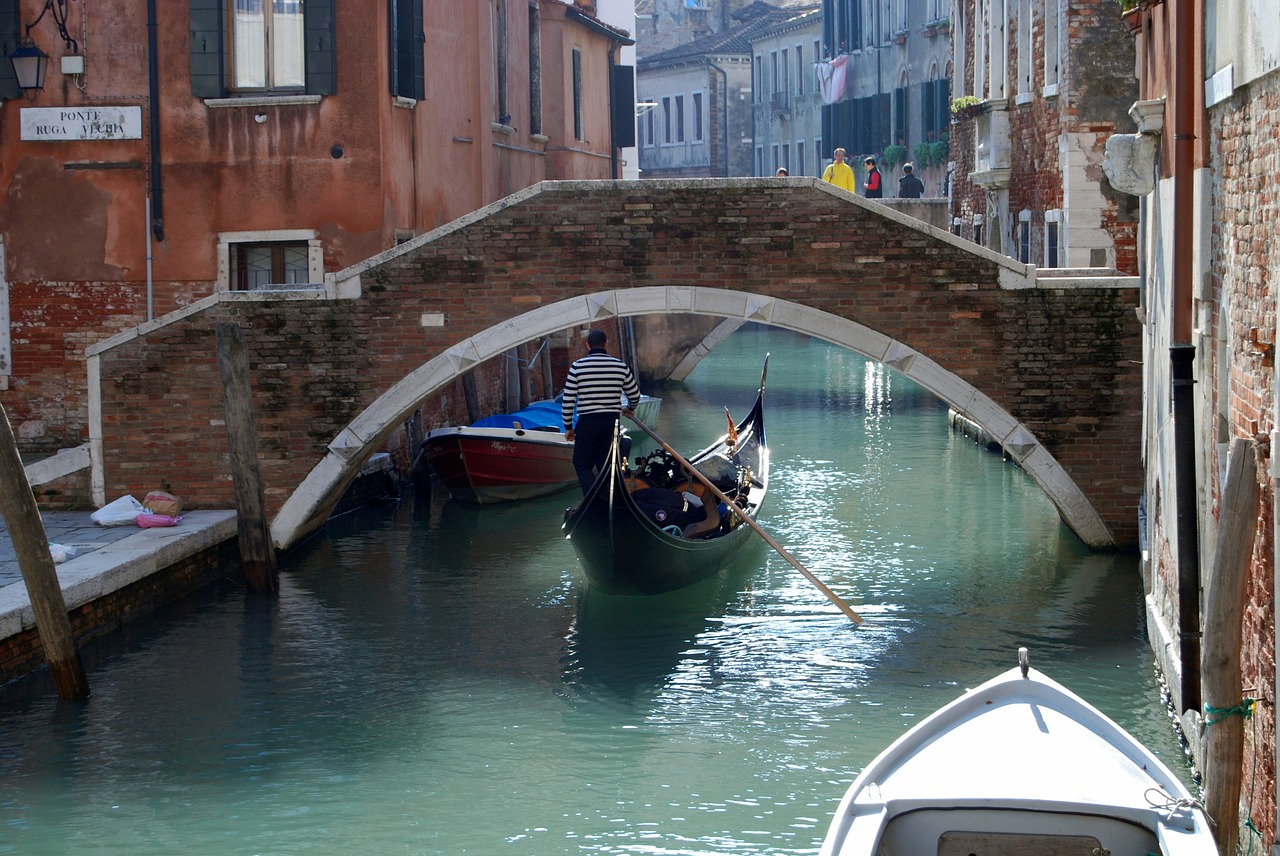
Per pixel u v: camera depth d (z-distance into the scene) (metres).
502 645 10.59
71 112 14.50
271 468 12.84
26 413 14.88
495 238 12.41
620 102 25.36
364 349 12.65
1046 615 11.05
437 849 7.25
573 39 22.59
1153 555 10.14
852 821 5.50
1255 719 6.04
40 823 7.56
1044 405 12.25
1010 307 12.15
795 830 7.41
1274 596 5.57
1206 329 7.38
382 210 14.38
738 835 7.36
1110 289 12.09
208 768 8.30
